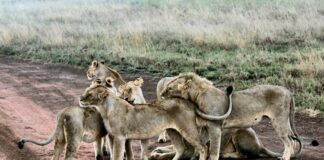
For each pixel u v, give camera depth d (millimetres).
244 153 17250
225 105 16531
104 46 39469
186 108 16062
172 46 38062
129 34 42438
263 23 41281
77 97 26797
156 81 29828
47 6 64875
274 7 47750
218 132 16297
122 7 57438
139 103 16969
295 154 17266
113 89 17516
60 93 27781
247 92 16953
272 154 17266
